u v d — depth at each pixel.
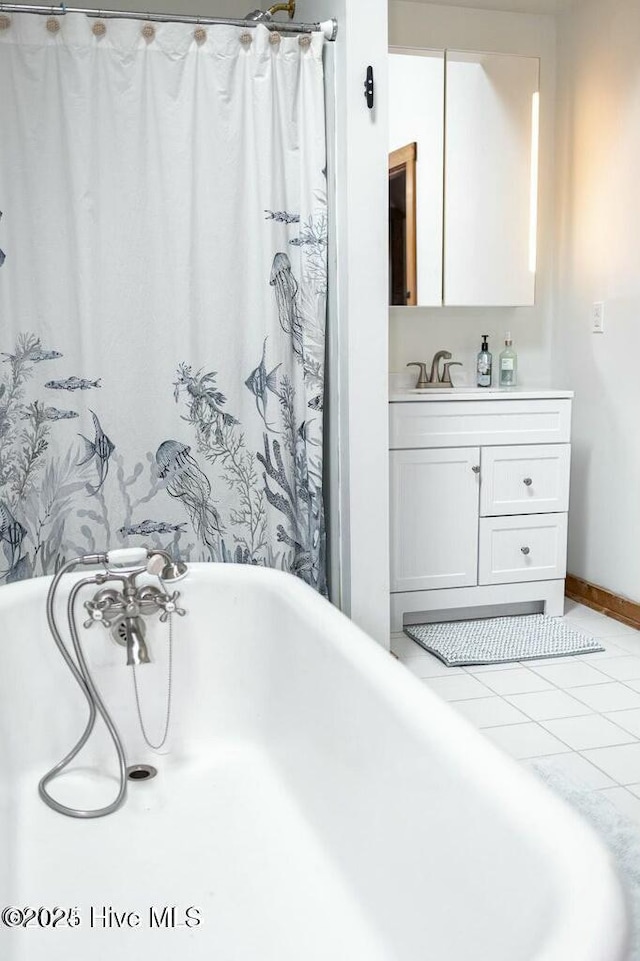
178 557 2.60
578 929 0.84
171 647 2.22
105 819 1.95
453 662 3.11
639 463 3.41
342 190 2.60
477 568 3.47
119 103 2.39
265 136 2.51
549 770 2.30
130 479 2.53
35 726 2.12
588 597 3.76
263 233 2.54
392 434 3.28
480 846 1.15
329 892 1.62
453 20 3.60
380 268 2.62
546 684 2.94
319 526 2.72
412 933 1.35
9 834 1.82
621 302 3.45
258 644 2.25
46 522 2.47
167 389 2.53
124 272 2.45
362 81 2.53
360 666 1.63
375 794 1.53
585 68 3.57
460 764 1.24
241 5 3.23
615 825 2.02
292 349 2.66
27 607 2.12
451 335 3.80
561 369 3.89
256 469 2.64
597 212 3.56
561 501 3.52
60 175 2.36
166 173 2.45
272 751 2.15
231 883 1.70
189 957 1.50
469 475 3.40
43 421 2.44
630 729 2.59
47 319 2.40
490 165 3.71
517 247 3.78
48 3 2.96
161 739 2.25
